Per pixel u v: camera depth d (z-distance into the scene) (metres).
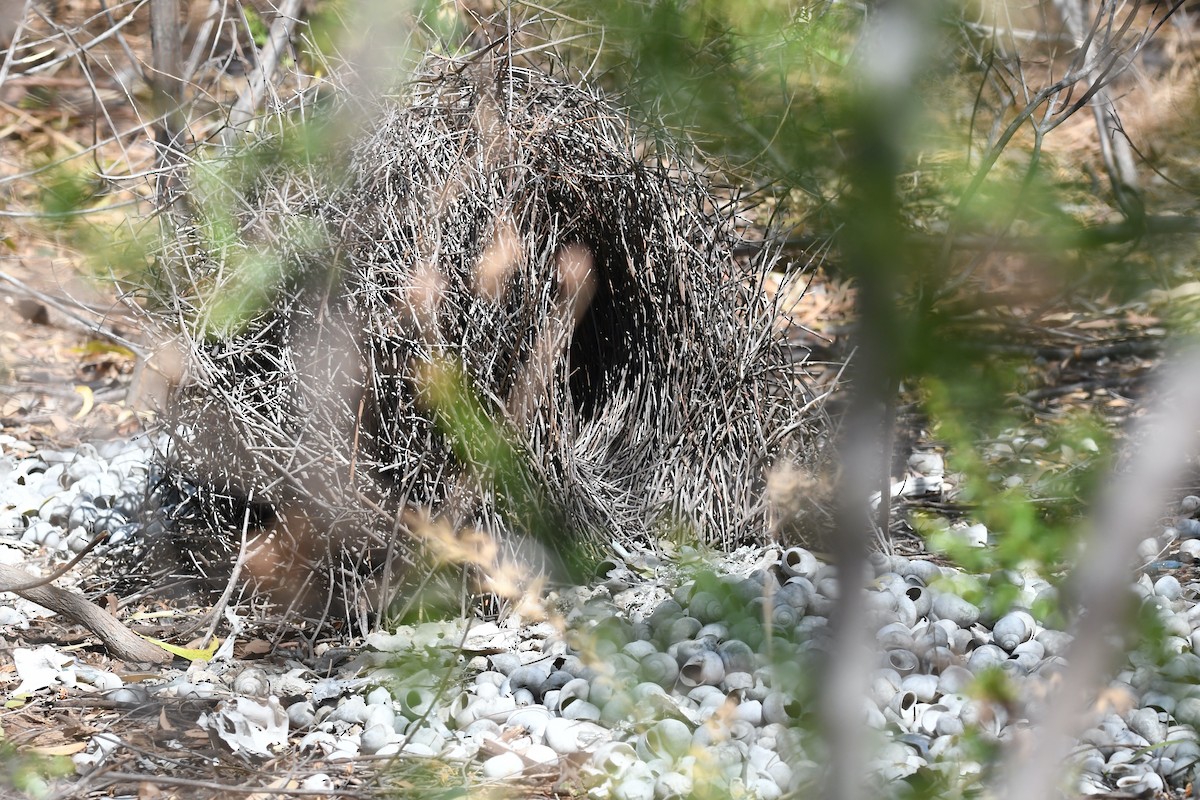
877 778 5.62
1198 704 6.62
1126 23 8.60
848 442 2.38
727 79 4.20
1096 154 13.17
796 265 10.55
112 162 16.91
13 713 7.04
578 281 9.33
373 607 8.50
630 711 6.62
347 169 8.70
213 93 13.36
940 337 2.75
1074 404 12.43
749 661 7.25
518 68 9.28
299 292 8.43
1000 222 4.72
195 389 8.66
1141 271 3.79
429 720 6.79
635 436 9.67
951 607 8.00
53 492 10.87
